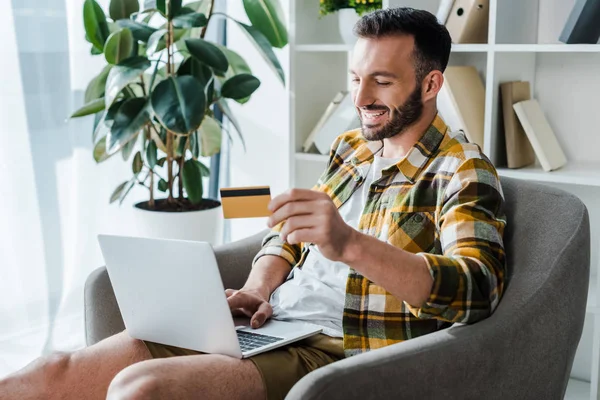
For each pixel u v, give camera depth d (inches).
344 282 60.8
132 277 54.5
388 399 46.8
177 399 49.4
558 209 58.6
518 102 82.4
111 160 111.0
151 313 55.5
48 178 103.3
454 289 51.2
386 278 50.6
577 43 78.5
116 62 93.1
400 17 60.2
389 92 60.4
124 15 99.0
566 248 56.2
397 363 47.4
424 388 48.3
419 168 60.7
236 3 114.6
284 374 54.2
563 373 56.9
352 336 57.7
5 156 99.3
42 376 55.5
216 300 51.1
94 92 98.2
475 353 50.4
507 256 59.1
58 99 102.9
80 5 103.3
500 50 79.5
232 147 119.1
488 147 82.4
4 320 101.3
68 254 106.6
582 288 56.7
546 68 88.7
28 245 102.3
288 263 68.1
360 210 64.5
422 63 60.4
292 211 49.1
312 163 100.3
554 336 54.7
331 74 101.2
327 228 48.5
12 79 98.4
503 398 52.8
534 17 87.1
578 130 87.7
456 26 83.1
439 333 51.3
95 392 56.2
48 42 100.8
